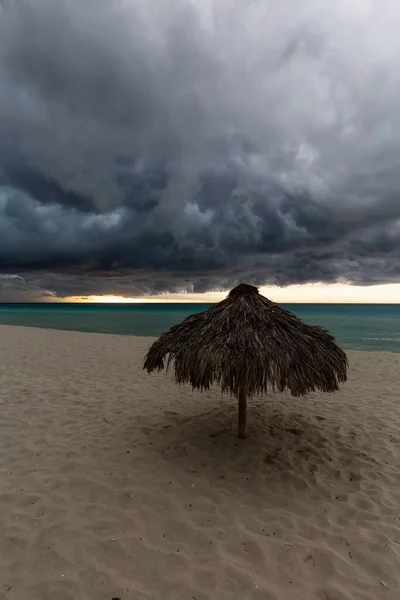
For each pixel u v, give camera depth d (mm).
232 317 4148
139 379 8047
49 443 4617
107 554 2744
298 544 2908
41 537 2895
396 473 4090
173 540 2926
